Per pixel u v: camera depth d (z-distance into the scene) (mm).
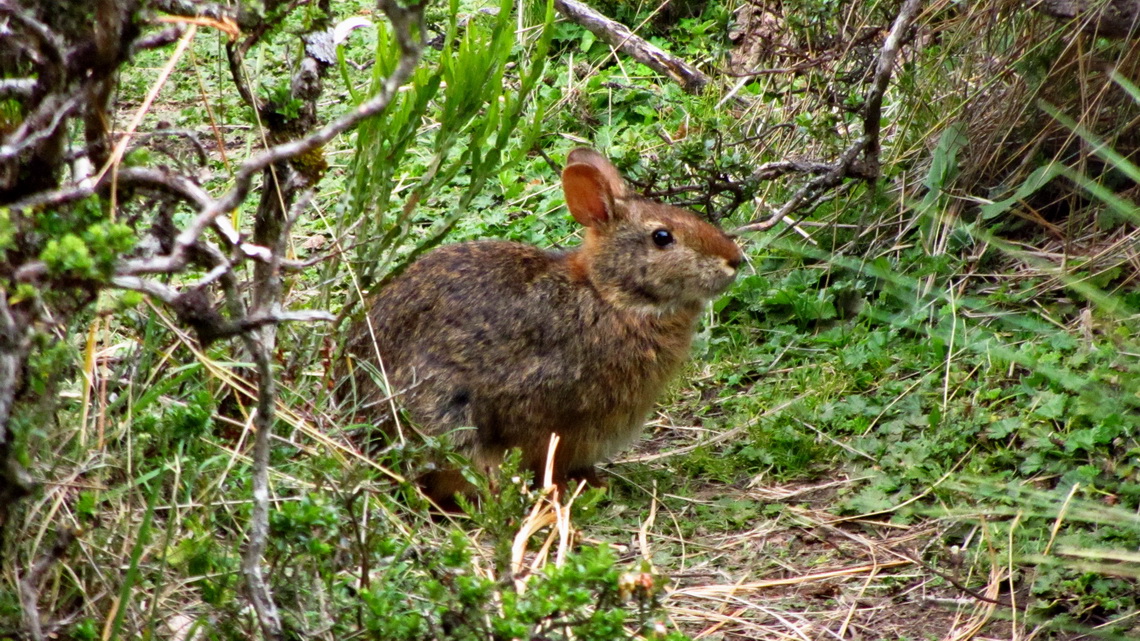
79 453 7438
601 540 9586
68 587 7262
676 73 15992
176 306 5930
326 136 5664
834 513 9812
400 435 9328
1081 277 11547
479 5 17641
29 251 5832
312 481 8383
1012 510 8977
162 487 8008
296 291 11578
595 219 10055
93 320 7441
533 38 16938
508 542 7449
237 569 7516
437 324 9898
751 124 13820
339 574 7770
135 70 17141
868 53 12797
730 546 9508
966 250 12453
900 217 12836
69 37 5887
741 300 12672
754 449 10664
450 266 10125
